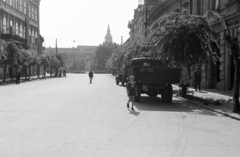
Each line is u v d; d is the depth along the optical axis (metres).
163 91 15.36
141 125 8.80
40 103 14.25
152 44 17.47
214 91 21.39
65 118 9.91
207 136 7.43
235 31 19.23
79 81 42.00
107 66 102.56
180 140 6.96
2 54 30.06
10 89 24.39
